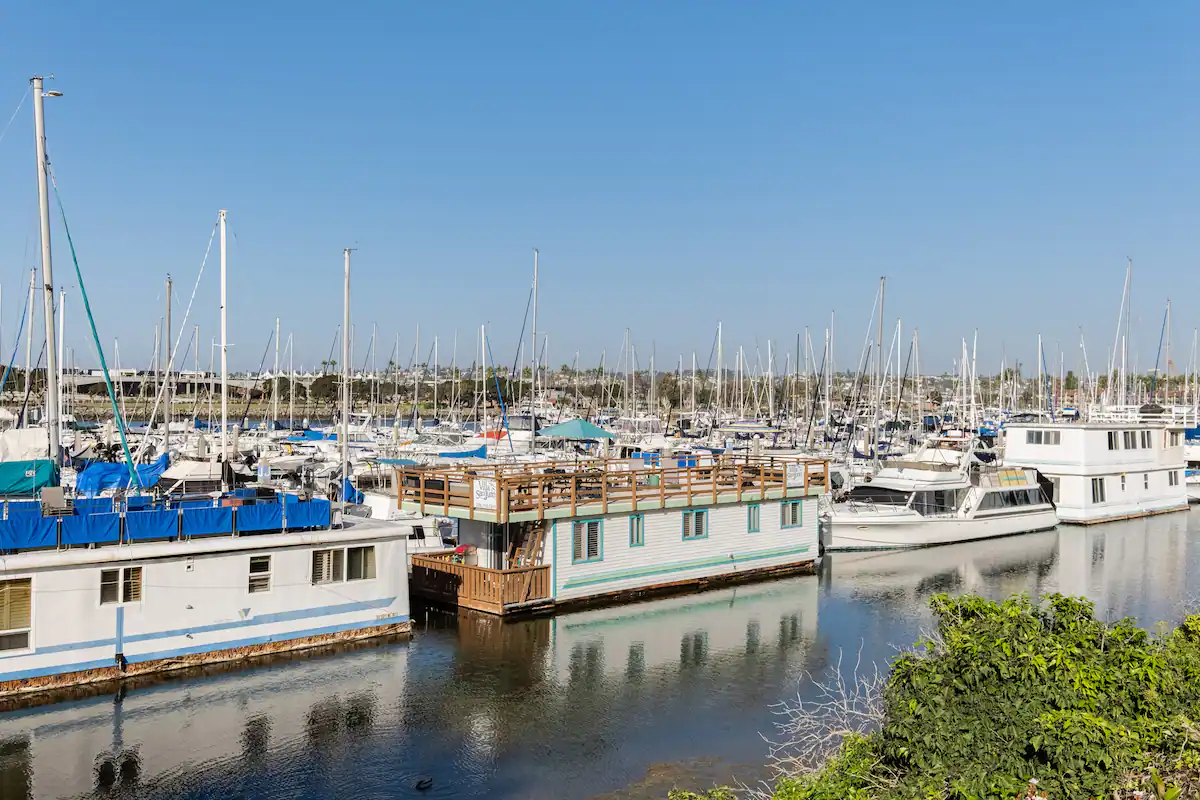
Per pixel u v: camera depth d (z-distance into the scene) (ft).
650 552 118.52
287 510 91.66
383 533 96.07
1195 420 306.76
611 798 63.00
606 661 92.07
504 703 80.23
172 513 84.64
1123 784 41.93
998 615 52.44
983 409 415.64
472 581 108.37
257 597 88.12
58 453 94.48
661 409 428.56
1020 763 43.65
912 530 158.20
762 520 131.64
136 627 81.46
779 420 341.82
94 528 80.84
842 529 153.58
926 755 46.11
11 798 61.46
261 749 69.82
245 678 83.97
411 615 107.45
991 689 47.37
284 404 490.49
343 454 132.36
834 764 53.72
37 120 93.76
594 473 114.21
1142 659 50.39
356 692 81.92
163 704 77.36
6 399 266.57
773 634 102.99
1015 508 174.91
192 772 65.82
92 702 77.10
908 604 117.70
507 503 104.83
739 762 68.85
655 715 78.02
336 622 93.30
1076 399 460.96
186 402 408.26
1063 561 148.66
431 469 128.67
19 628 76.02
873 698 80.53
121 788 63.26
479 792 63.77
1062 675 47.19
